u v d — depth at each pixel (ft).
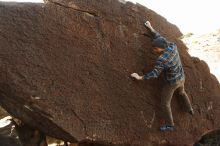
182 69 20.01
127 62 20.02
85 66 18.84
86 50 18.95
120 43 19.97
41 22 17.83
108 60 19.53
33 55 17.51
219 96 23.58
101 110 19.08
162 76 20.49
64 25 18.45
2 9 17.06
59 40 18.25
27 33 17.46
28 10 17.56
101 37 19.49
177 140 21.38
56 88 17.94
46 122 17.95
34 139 19.86
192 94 22.31
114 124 19.40
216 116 23.27
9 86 16.92
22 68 17.19
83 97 18.62
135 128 20.01
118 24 20.04
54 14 18.24
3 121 20.43
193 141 22.03
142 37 20.57
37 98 17.38
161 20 21.77
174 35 22.24
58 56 18.16
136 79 19.98
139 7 20.85
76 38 18.75
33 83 17.37
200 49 36.86
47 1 18.21
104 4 19.76
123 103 19.75
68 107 18.15
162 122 20.88
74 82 18.45
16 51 17.13
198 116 22.43
